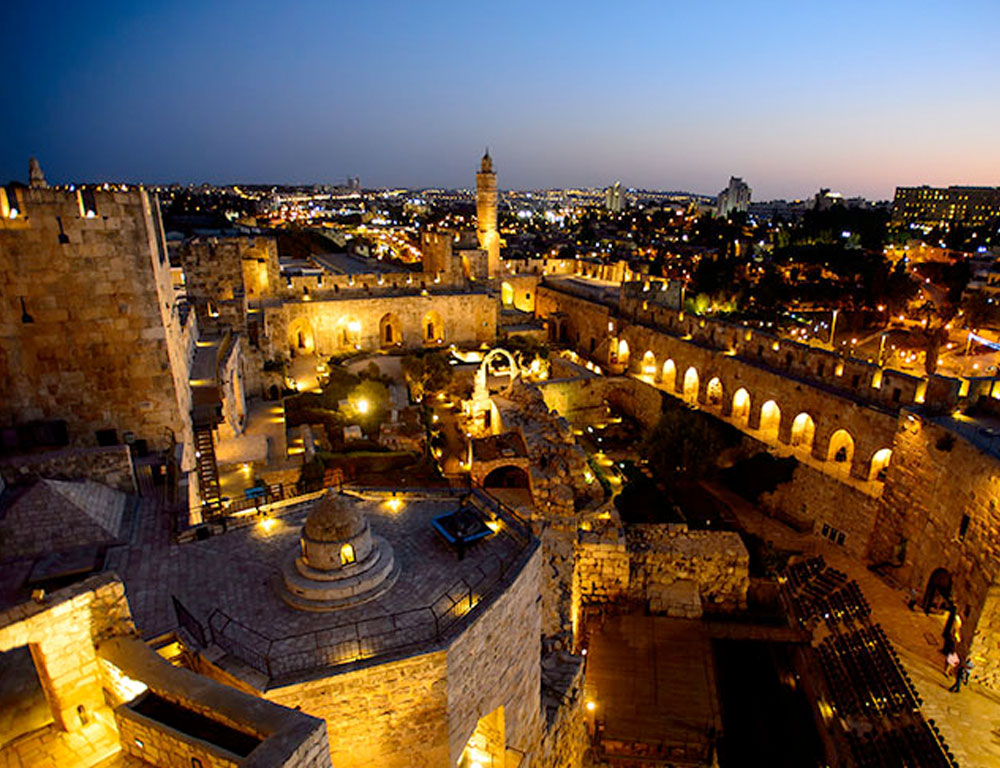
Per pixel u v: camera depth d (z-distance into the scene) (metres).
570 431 37.28
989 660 27.45
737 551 31.17
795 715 28.67
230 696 12.00
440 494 21.95
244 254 64.19
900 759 24.22
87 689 13.99
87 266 25.25
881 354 64.88
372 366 56.69
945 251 132.25
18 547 19.80
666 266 148.00
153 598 16.86
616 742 22.80
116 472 24.27
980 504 28.55
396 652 14.27
